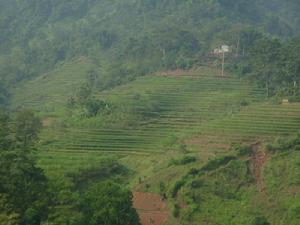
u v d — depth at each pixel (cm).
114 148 9256
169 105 11194
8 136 7956
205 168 7469
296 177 7000
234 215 6531
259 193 6956
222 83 12356
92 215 5581
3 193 5359
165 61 14012
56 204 5484
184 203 6844
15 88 15762
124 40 16700
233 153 7806
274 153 7750
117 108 10794
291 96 10712
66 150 9088
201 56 14238
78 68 16425
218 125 9469
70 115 11100
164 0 19100
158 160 8456
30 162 6006
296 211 6384
